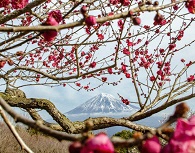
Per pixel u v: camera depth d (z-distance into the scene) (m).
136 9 2.36
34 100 5.52
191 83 5.02
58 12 2.60
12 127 2.05
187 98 4.39
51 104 5.40
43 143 15.21
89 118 5.09
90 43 4.63
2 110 2.02
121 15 2.32
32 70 4.47
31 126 1.45
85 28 5.20
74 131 5.13
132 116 4.90
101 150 1.09
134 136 1.26
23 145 2.04
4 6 3.40
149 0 2.45
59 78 4.22
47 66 7.71
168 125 1.30
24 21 5.93
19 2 3.26
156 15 2.56
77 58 3.99
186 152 1.11
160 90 5.11
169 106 4.47
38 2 2.94
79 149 1.14
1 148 11.91
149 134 1.18
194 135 1.14
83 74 4.07
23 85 5.93
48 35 2.30
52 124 5.57
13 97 5.63
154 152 1.14
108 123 4.84
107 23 6.25
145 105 4.96
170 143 1.15
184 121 1.16
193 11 2.61
